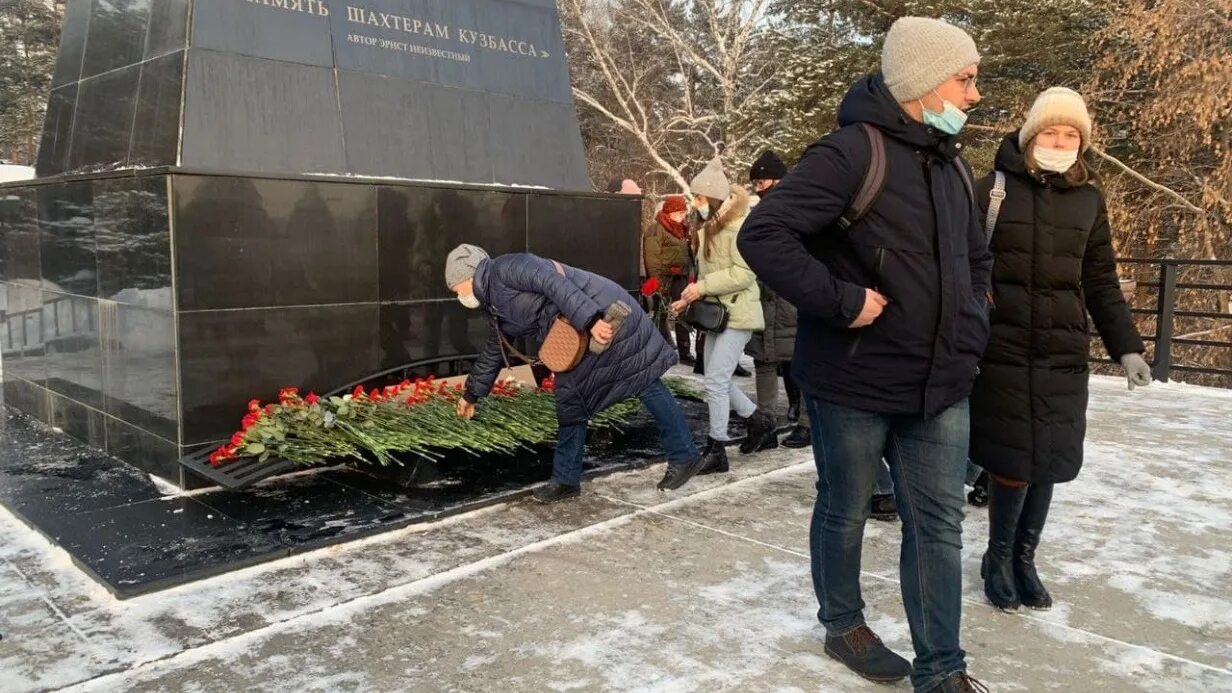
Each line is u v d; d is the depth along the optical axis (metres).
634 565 3.37
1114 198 14.42
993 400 2.88
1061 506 4.23
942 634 2.34
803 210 2.24
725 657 2.66
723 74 24.17
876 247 2.27
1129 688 2.53
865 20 17.62
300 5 4.87
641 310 4.11
